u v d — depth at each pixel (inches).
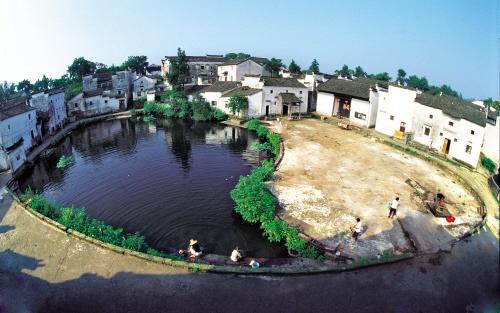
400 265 579.5
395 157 1357.0
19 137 1336.1
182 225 869.8
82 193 1075.9
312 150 1423.5
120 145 1657.2
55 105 1860.2
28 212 800.3
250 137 1806.1
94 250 637.3
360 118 1900.8
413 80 2938.0
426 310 467.2
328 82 2223.2
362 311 475.5
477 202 909.8
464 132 1211.9
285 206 914.7
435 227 799.1
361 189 1030.4
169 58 3157.0
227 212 936.3
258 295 512.1
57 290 531.5
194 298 506.3
